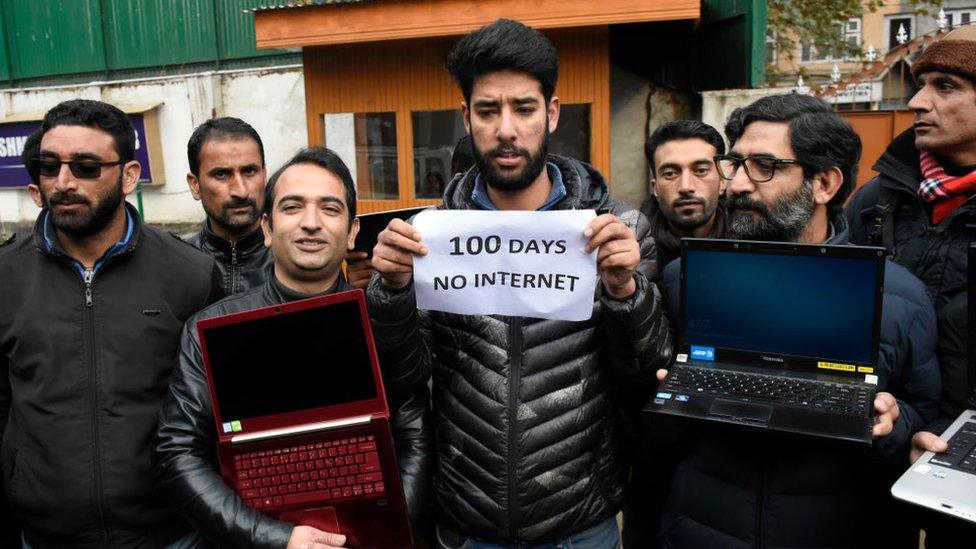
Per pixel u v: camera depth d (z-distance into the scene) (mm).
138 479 1968
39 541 2012
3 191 11164
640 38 6891
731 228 1857
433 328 1947
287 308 1669
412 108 6852
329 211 1870
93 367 1979
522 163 1755
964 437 1572
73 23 11406
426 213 1703
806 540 1686
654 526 2338
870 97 6641
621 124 7051
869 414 1509
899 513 1849
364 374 1670
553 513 1813
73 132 1959
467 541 1896
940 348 1806
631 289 1700
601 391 1880
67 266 2025
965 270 1976
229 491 1699
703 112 6133
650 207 3039
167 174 10070
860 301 1613
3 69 12078
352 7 6453
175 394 1800
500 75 1714
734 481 1749
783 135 1739
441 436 1904
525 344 1805
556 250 1658
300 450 1684
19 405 1988
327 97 7121
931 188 2072
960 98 2041
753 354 1716
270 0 10156
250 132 2916
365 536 1709
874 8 11594
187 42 10773
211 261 2240
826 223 1849
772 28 11039
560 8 5934
